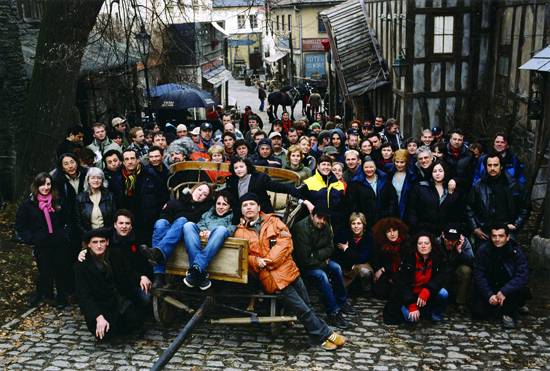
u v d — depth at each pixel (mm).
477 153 7578
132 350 5176
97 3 9352
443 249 5836
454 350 5230
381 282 6387
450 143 7543
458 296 6070
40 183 5766
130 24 10883
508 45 12367
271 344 5352
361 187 6621
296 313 5207
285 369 4855
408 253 5684
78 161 6395
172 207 5680
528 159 11148
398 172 6727
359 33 18516
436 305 5770
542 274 7078
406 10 13203
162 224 5445
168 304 5570
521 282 5680
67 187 6008
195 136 8750
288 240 5262
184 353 5129
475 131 13484
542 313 6043
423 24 13219
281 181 6832
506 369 4863
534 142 10484
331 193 6613
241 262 5125
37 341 5320
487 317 5883
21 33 12820
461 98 13656
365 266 6406
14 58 10297
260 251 5238
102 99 12852
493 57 13305
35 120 9195
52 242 5816
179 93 13719
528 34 11289
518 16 11812
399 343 5379
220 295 5254
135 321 5344
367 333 5605
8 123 10141
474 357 5098
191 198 5762
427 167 6422
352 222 6250
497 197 6445
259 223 5395
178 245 5352
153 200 6137
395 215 6590
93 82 12836
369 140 7812
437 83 13570
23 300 6223
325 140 8070
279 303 5555
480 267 5855
